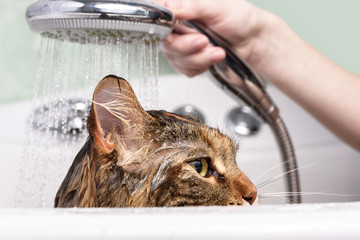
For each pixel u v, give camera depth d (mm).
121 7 857
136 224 418
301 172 1766
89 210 498
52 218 427
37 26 907
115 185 900
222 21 1414
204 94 2158
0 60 2490
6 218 426
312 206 532
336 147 1928
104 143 892
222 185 1046
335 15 2494
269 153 1962
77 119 1358
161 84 2199
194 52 1312
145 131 983
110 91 896
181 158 993
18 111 2092
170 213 459
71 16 850
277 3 2531
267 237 413
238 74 1256
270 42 1581
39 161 1340
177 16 1257
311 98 1653
